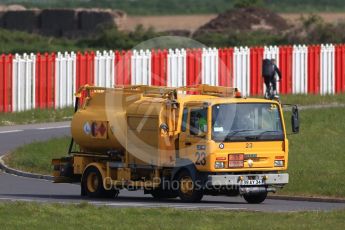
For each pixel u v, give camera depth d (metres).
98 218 62.47
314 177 90.50
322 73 174.75
